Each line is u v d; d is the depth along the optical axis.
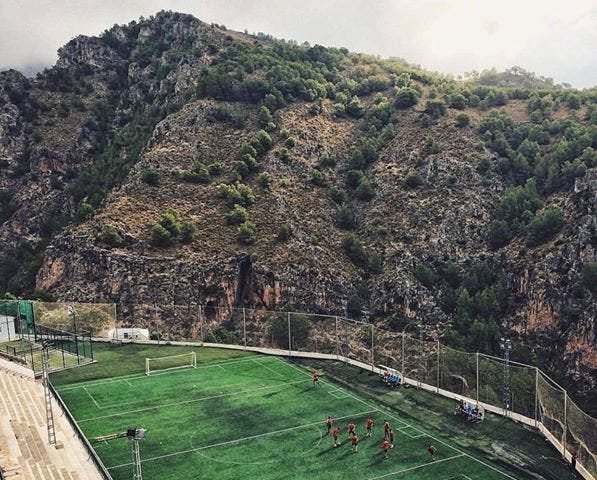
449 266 117.00
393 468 43.94
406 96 166.25
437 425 52.03
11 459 41.56
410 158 142.12
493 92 171.38
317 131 152.75
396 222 127.94
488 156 137.12
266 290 110.88
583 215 109.19
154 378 64.94
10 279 138.38
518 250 114.44
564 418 45.75
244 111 156.25
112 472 42.91
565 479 42.41
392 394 59.84
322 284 113.62
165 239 113.38
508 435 49.78
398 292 114.19
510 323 107.50
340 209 132.25
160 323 86.31
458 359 59.62
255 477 42.53
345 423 52.69
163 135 147.50
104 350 75.56
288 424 52.41
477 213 125.81
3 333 73.25
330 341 72.50
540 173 128.38
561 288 103.62
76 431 47.88
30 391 58.91
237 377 65.56
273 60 181.38
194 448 47.41
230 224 120.94
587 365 95.69
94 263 111.50
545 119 147.62
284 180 135.38
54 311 76.12
